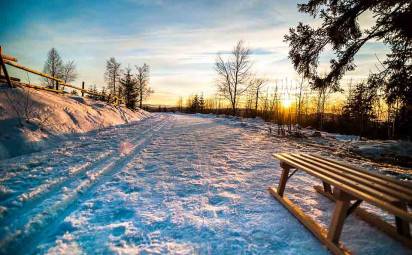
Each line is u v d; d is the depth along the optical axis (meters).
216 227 2.34
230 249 2.01
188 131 10.91
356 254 1.97
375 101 6.77
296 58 7.57
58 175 3.49
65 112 8.00
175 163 4.81
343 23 6.50
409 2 5.39
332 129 19.52
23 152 4.82
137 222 2.39
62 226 2.29
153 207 2.74
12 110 5.98
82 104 10.74
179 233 2.22
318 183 3.77
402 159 6.68
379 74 6.60
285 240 2.15
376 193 1.69
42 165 4.00
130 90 24.75
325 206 2.89
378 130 15.07
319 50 7.29
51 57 30.58
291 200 3.05
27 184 3.08
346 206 2.02
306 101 18.98
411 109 6.39
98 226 2.30
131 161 4.89
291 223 2.44
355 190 1.78
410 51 6.05
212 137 9.00
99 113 10.99
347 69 7.01
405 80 6.00
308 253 1.97
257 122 17.98
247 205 2.87
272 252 1.98
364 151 7.63
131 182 3.57
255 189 3.42
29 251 1.93
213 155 5.68
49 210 2.47
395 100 6.28
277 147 7.16
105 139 7.06
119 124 11.52
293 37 7.54
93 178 3.59
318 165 2.62
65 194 2.88
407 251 2.01
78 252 1.91
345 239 2.19
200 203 2.89
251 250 2.00
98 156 4.78
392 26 5.56
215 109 43.88
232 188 3.44
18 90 7.12
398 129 10.55
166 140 7.91
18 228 2.11
